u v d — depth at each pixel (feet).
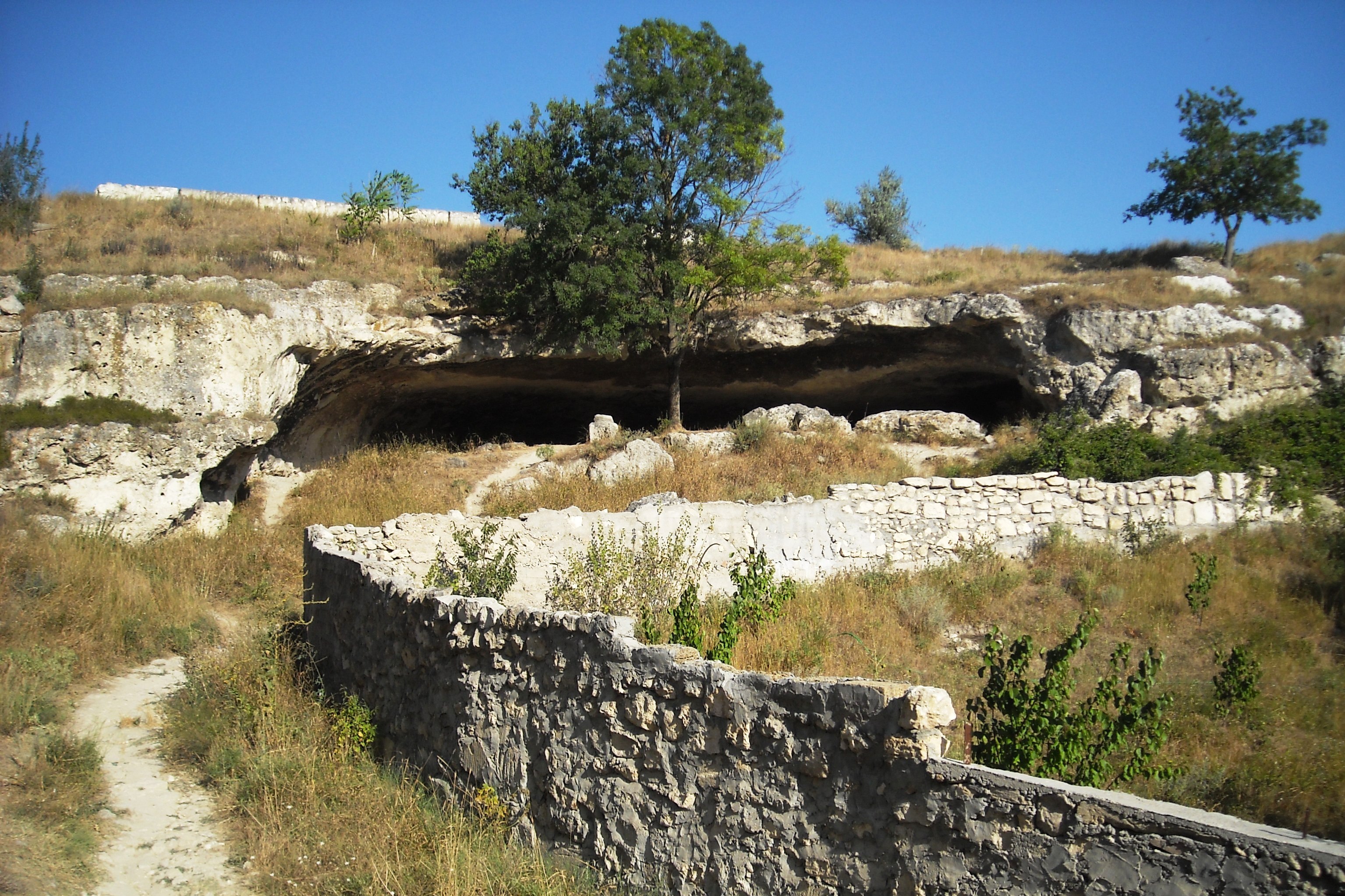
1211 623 30.17
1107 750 16.71
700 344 61.46
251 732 23.47
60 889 16.39
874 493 37.47
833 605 32.01
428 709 21.50
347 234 64.90
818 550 36.17
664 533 34.27
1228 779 20.03
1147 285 56.54
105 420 44.37
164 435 44.93
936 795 12.39
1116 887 10.67
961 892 11.92
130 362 45.98
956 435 53.31
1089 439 44.29
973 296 56.75
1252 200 70.38
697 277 56.08
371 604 24.85
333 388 56.54
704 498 45.09
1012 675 18.65
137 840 18.93
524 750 18.60
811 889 13.57
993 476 38.14
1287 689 25.59
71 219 65.21
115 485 43.62
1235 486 38.11
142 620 32.37
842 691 13.64
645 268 59.21
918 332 58.85
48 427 43.42
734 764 14.98
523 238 59.41
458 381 62.59
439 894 16.22
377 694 24.13
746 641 27.27
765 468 49.21
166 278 51.01
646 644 17.26
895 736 12.88
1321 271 66.69
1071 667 27.04
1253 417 46.06
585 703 17.52
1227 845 9.96
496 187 57.57
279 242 60.59
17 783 19.90
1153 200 73.56
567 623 18.08
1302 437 42.91
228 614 36.96
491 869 16.88
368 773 21.67
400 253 64.08
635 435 56.85
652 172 57.72
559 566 33.09
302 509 49.06
